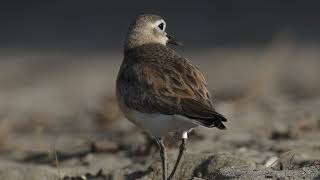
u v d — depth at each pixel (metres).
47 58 27.48
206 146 11.50
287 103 15.76
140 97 8.58
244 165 9.20
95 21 33.62
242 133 12.59
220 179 8.57
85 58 27.23
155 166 9.63
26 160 12.33
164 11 33.50
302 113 14.19
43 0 36.50
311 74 21.17
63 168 11.05
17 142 13.68
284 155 9.88
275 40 25.75
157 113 8.42
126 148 12.11
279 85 19.22
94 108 17.03
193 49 27.56
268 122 13.41
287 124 12.86
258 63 23.14
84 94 20.27
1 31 32.94
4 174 10.75
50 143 13.18
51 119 16.33
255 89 16.52
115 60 26.52
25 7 35.88
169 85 8.47
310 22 30.38
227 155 9.45
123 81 8.95
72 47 29.58
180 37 29.78
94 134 13.75
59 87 21.95
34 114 16.81
